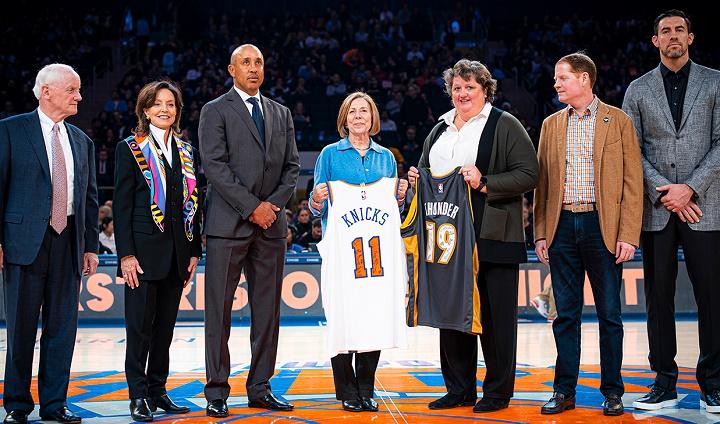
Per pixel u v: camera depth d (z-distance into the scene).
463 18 18.97
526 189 3.75
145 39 17.88
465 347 3.88
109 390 4.44
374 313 3.82
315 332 7.52
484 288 3.87
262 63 3.97
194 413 3.77
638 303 8.79
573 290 3.82
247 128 3.88
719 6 18.38
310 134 14.33
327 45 17.20
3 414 3.72
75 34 17.38
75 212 3.82
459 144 3.91
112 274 8.74
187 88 15.59
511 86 17.28
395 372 5.08
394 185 3.93
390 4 19.45
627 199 3.74
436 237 3.86
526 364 5.37
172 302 3.92
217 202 3.86
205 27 18.98
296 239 9.66
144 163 3.82
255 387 3.85
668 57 3.89
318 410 3.78
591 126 3.79
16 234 3.67
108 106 15.30
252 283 3.96
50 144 3.77
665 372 3.81
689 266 3.82
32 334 3.69
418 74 16.70
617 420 3.49
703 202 3.78
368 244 3.87
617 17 19.47
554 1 19.62
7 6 18.00
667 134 3.88
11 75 15.91
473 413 3.68
